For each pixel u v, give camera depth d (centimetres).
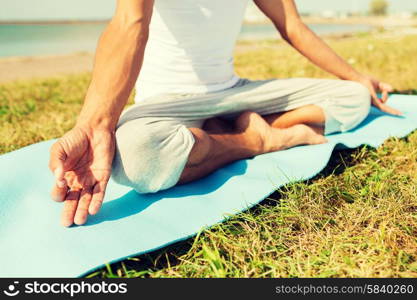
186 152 174
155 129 169
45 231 158
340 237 152
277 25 242
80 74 664
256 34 2773
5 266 140
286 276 138
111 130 164
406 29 1902
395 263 138
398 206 167
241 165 210
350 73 254
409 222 160
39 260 142
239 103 215
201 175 197
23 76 730
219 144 197
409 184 189
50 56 1196
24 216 172
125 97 166
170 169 174
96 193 159
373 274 134
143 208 173
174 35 194
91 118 160
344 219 166
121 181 170
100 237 152
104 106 161
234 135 207
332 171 212
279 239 153
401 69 522
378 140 233
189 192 187
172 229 158
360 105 241
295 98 231
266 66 623
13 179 198
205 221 163
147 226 159
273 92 224
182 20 190
